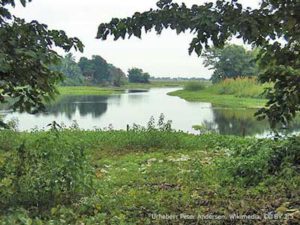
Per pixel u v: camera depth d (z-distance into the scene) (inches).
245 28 163.2
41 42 209.5
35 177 253.8
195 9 164.7
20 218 182.4
